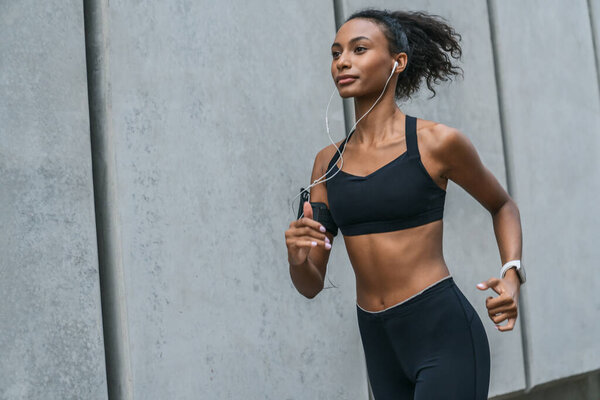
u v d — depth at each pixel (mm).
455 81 4398
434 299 2189
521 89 4938
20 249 2605
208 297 3098
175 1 3121
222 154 3215
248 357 3207
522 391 4676
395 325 2225
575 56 5504
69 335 2688
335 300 3570
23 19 2693
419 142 2189
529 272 4789
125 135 2906
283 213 3414
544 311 4863
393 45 2240
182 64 3117
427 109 4191
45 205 2680
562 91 5312
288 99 3490
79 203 2766
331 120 3664
